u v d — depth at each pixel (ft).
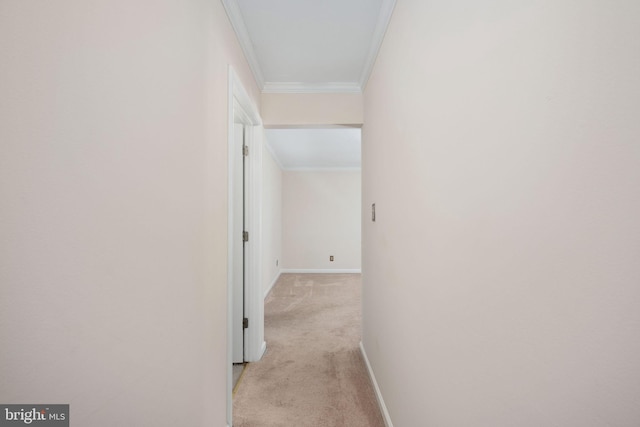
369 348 7.17
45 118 1.78
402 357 4.44
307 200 21.27
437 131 3.19
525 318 1.87
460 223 2.69
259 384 6.78
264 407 5.95
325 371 7.38
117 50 2.34
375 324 6.48
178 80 3.33
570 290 1.54
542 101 1.72
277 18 5.64
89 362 2.14
